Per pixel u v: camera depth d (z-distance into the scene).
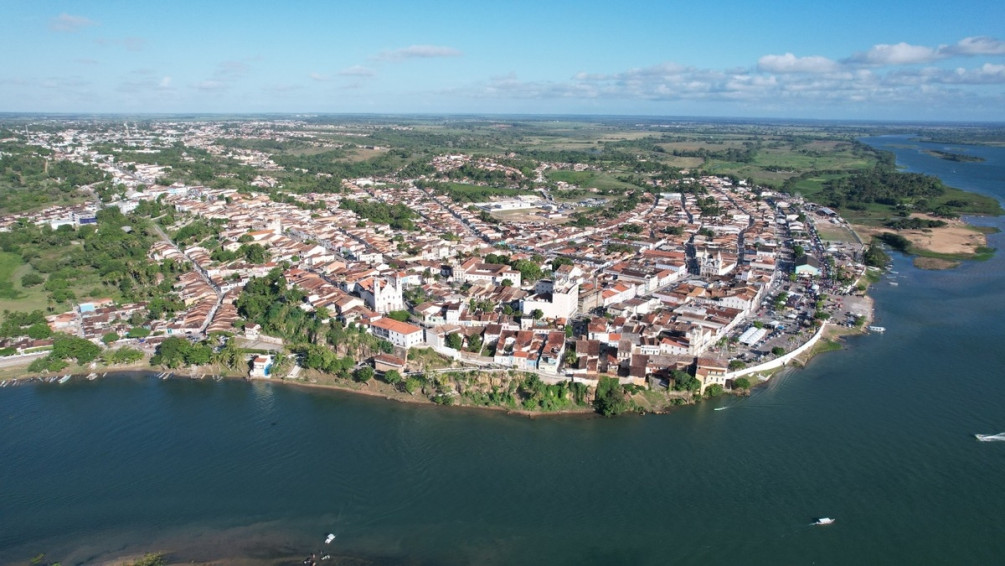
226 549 160.38
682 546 161.12
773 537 164.12
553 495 180.25
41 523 169.25
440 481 186.50
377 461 196.50
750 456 198.12
